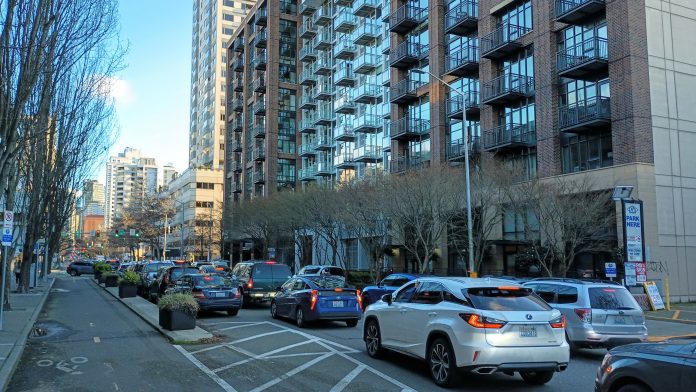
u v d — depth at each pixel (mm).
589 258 28312
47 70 14961
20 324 15414
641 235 22391
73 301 24781
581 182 26781
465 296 8531
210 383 8672
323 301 15391
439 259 36781
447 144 39312
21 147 15203
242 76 86875
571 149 30062
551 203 25172
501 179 26969
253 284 21625
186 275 19547
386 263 42719
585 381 9156
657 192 26688
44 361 10578
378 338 10719
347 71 55344
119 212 119750
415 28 44344
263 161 74312
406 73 45031
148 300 25266
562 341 8398
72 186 36219
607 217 25297
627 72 26859
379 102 50875
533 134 32500
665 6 28516
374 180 32219
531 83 32938
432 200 28469
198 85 137375
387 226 31734
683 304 25672
